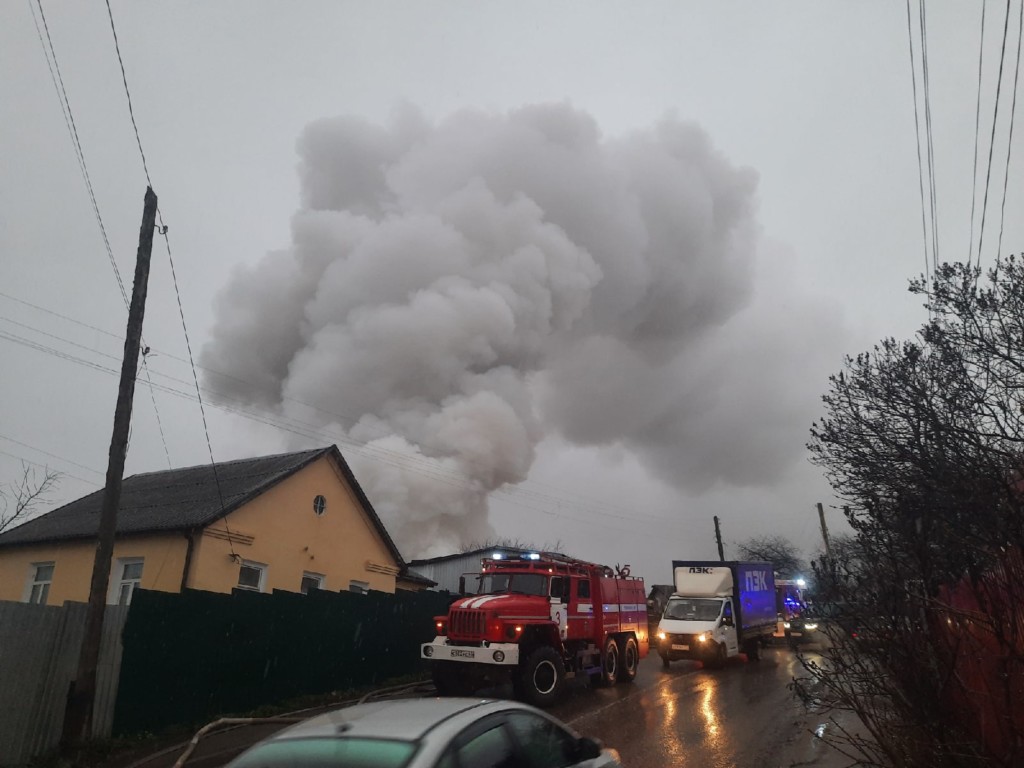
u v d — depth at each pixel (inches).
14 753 322.7
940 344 233.5
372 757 127.0
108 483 370.9
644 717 430.6
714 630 730.8
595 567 587.2
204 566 605.3
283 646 477.7
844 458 250.7
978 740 210.1
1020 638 192.2
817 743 351.6
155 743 370.0
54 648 347.3
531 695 458.6
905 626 222.7
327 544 745.0
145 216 413.1
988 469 206.4
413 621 620.7
